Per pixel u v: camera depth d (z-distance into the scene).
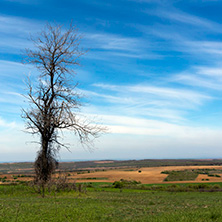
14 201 22.36
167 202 25.31
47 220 13.44
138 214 16.61
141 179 79.94
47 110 34.94
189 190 47.06
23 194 30.97
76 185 35.03
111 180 75.44
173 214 13.97
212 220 12.30
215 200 28.27
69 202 22.41
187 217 12.66
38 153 34.25
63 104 35.19
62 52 35.56
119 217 14.98
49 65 35.06
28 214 14.72
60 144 35.41
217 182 70.31
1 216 13.78
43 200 23.81
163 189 49.59
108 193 37.22
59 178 34.12
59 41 35.53
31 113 33.59
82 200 24.73
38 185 32.22
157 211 18.19
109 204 22.23
